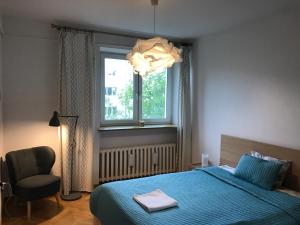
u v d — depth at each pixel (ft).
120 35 13.28
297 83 9.19
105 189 8.75
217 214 7.04
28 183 9.83
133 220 6.70
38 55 11.72
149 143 14.88
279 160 9.48
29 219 9.80
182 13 9.98
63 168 12.01
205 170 10.85
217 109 12.96
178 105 14.84
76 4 9.25
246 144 11.09
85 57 12.30
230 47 12.07
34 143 11.90
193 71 14.67
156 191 8.25
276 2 8.68
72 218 10.07
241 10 9.53
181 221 6.59
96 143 13.16
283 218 7.09
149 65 7.38
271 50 10.09
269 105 10.23
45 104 11.99
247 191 8.66
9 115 11.37
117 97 14.37
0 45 10.55
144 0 8.75
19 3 9.25
